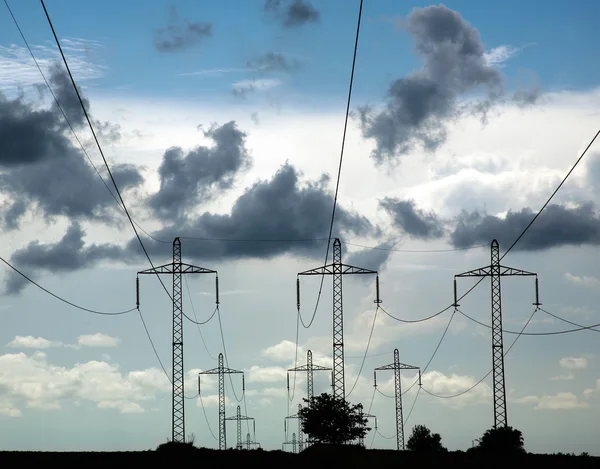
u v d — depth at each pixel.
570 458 117.25
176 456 104.88
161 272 116.31
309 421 140.00
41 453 106.50
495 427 119.25
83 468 88.94
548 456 120.69
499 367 117.50
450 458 122.44
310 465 108.12
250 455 115.56
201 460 104.50
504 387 117.88
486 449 118.81
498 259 116.31
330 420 139.12
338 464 111.81
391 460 119.88
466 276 117.31
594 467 103.69
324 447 135.88
